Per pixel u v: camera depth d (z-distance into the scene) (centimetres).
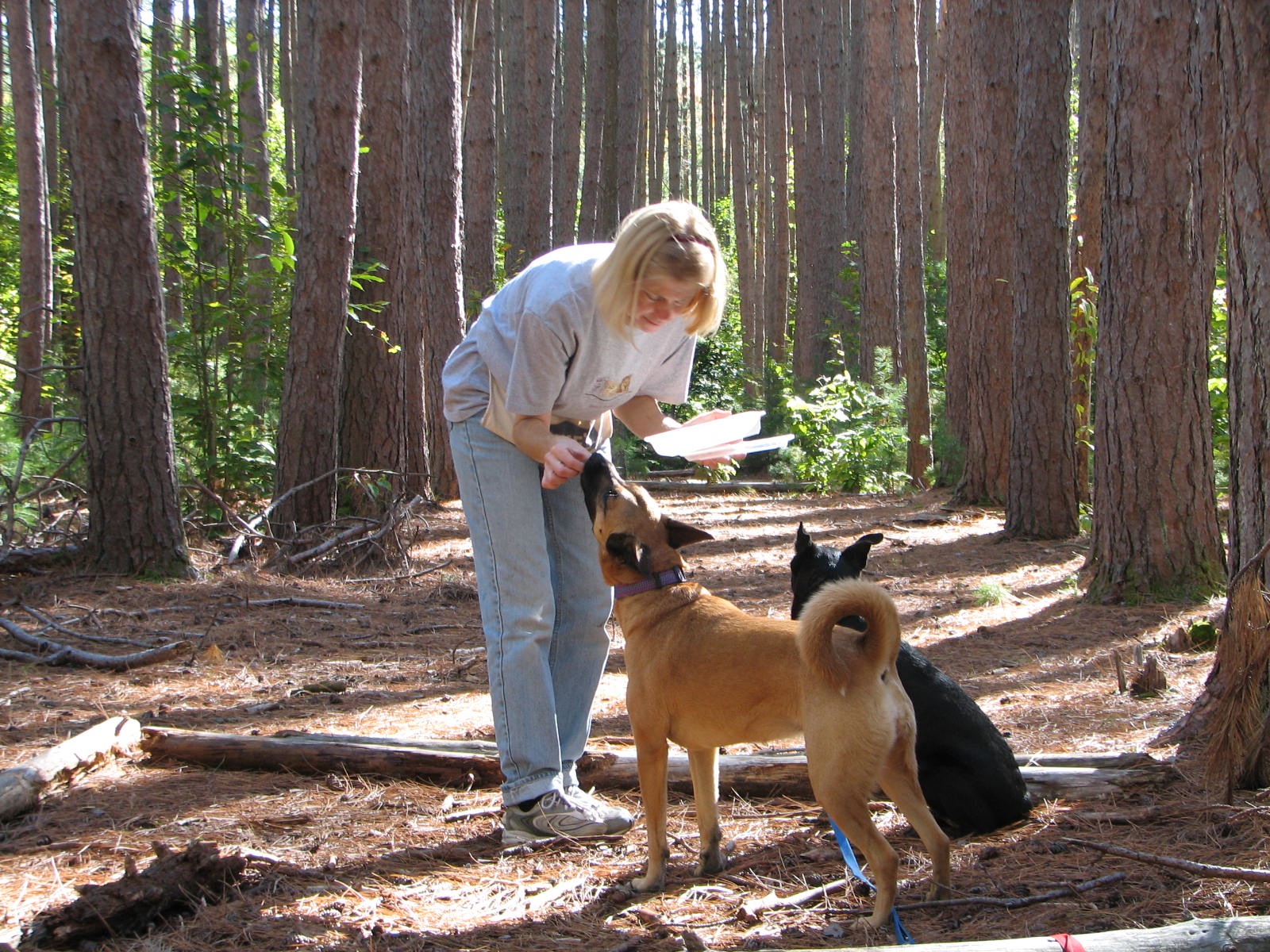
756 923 308
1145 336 732
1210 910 294
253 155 2228
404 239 1161
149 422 808
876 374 1838
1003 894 319
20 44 1518
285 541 910
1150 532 739
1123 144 723
